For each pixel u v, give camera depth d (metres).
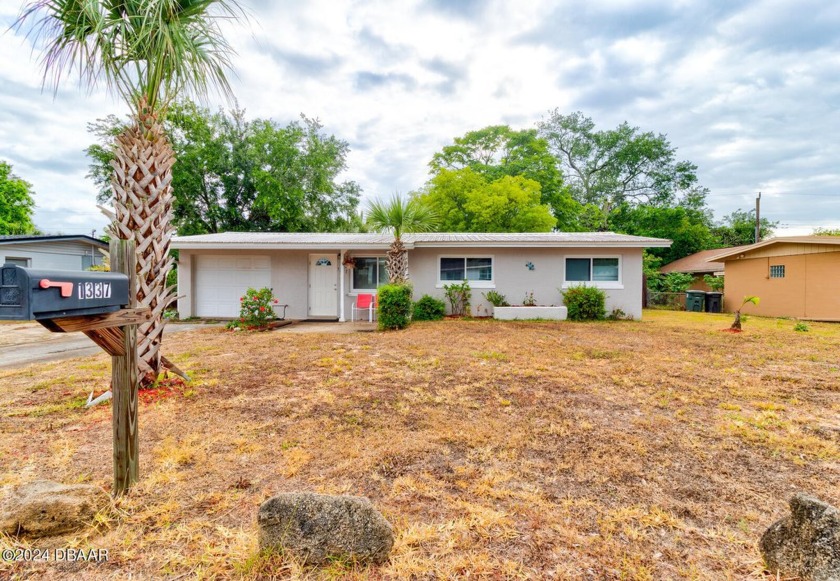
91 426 3.38
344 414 3.78
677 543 1.91
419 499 2.30
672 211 24.80
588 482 2.52
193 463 2.73
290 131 22.28
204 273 12.64
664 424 3.57
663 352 6.92
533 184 22.47
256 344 7.68
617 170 29.89
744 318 12.86
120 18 3.96
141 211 4.34
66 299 1.76
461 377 5.22
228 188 21.38
